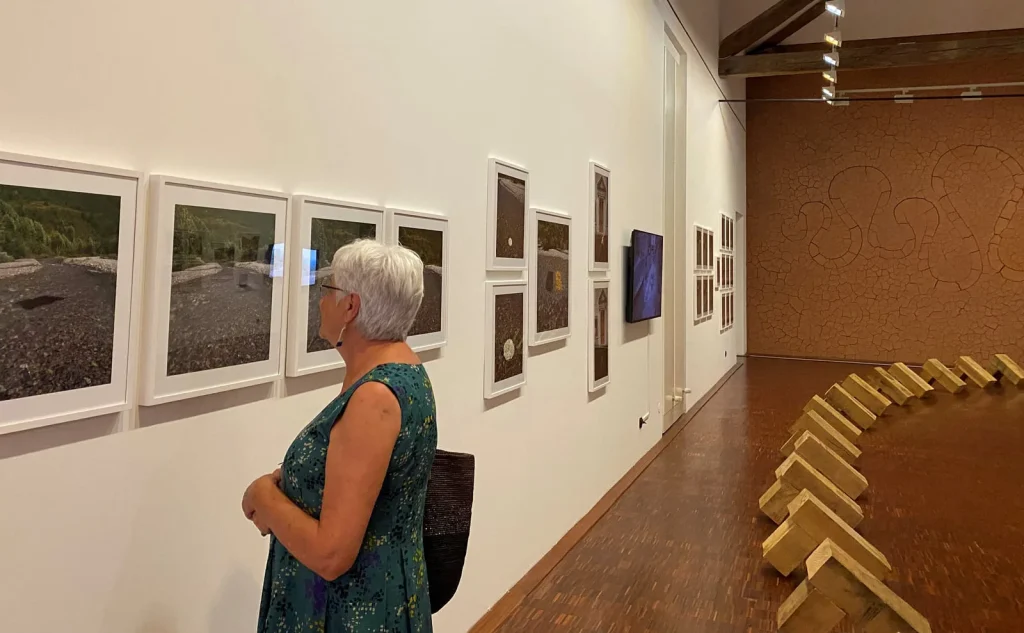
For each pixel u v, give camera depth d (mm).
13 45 1370
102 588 1568
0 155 1319
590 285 4926
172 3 1714
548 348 4223
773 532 4270
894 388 9266
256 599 2023
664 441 7191
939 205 12844
